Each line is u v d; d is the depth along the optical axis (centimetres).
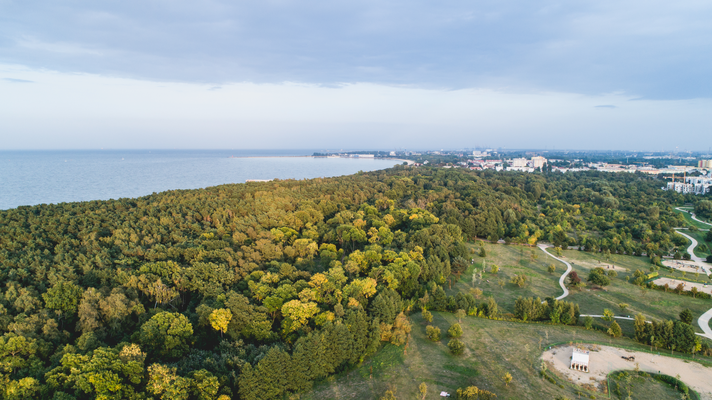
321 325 8931
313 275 10950
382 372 8444
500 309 11625
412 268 12306
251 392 7081
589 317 10375
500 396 7506
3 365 6738
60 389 6381
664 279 13875
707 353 8962
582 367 8381
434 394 7644
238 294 9325
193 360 7588
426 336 10012
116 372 6550
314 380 8144
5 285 9531
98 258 11056
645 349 9262
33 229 13650
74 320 9000
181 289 10606
